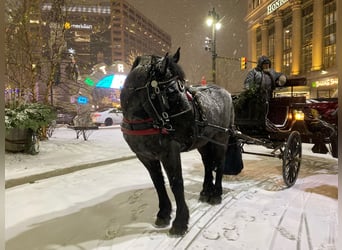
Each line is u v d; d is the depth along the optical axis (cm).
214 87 523
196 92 445
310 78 3894
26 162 730
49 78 1167
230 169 589
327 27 3706
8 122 761
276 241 353
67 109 2078
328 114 608
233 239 359
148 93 348
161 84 353
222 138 494
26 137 818
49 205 479
